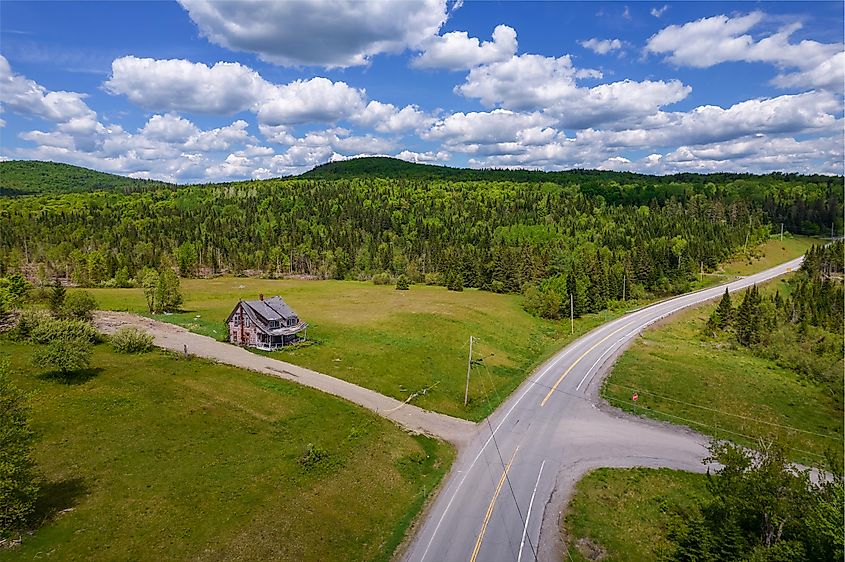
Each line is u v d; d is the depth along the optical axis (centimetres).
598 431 5434
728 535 3091
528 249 16412
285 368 6769
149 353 6994
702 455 4975
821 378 7669
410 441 4984
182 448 4388
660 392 6650
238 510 3544
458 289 14512
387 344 8019
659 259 15425
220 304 11169
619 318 11481
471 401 6250
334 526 3525
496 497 4078
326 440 4762
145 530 3256
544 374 7362
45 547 3020
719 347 9350
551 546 3497
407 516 3775
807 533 2830
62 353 5781
